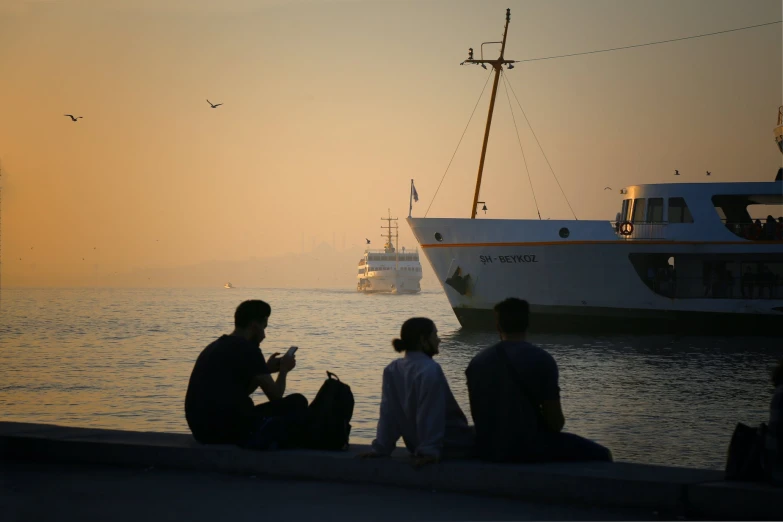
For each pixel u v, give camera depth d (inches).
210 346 369.4
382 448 330.3
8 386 1166.3
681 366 1320.1
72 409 951.6
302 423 353.1
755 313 1768.0
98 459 368.5
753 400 971.3
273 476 343.6
